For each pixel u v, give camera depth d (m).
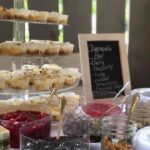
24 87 1.36
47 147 0.99
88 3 2.10
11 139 1.15
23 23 1.51
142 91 1.44
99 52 1.49
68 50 1.58
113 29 2.18
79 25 2.12
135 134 1.08
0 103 1.31
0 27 1.96
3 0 1.94
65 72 1.48
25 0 1.97
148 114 1.22
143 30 2.24
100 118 1.21
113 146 1.05
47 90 1.38
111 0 2.14
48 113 1.24
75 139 1.01
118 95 1.41
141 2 2.19
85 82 1.45
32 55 1.46
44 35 2.07
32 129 1.09
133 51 2.26
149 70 2.33
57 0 2.04
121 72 1.53
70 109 1.26
